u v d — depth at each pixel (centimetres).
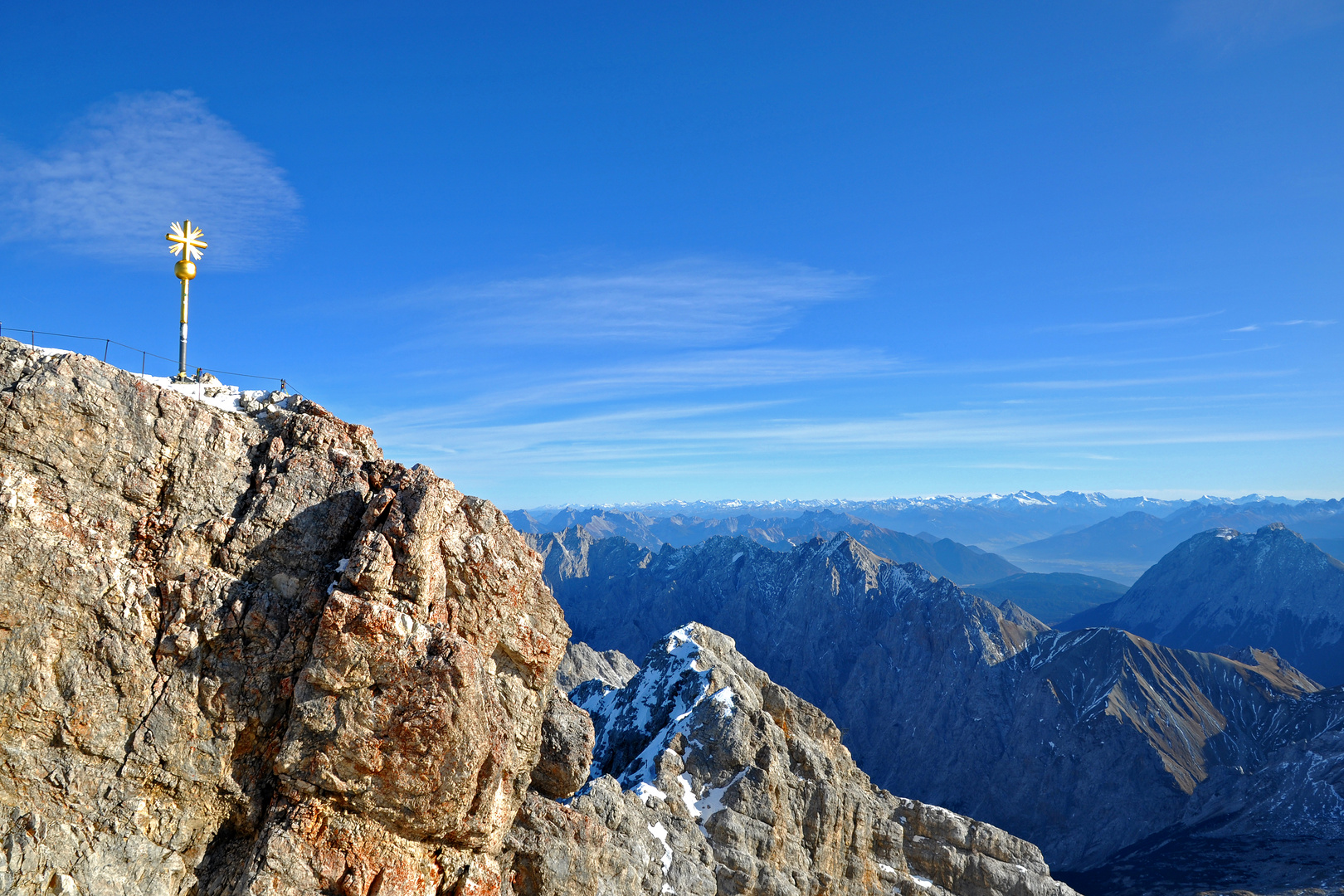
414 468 3619
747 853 7669
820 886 8238
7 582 2856
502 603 3672
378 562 3272
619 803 7025
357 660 3184
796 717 10550
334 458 3528
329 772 3150
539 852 4606
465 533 3650
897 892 9012
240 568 3247
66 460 3006
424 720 3222
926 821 9706
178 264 3712
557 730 4941
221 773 3089
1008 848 9725
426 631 3356
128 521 3102
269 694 3189
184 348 3728
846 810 9050
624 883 5203
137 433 3139
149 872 2956
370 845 3216
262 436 3484
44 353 3136
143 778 2991
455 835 3444
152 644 3050
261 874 2973
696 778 8369
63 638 2925
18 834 2806
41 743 2881
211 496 3269
